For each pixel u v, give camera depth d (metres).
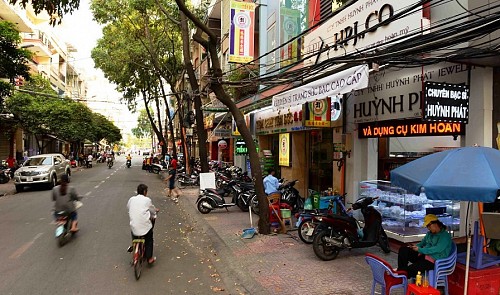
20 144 34.28
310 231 8.32
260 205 9.45
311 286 5.91
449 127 7.64
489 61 6.46
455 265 4.79
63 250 7.96
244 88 18.50
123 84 29.25
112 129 60.56
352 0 8.16
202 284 6.14
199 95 15.73
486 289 4.63
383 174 10.15
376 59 6.48
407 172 4.52
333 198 9.20
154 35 24.89
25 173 18.86
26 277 6.32
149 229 6.73
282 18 14.80
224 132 22.62
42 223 10.70
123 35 25.00
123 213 12.34
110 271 6.66
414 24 7.27
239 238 9.02
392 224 8.33
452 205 7.93
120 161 65.44
